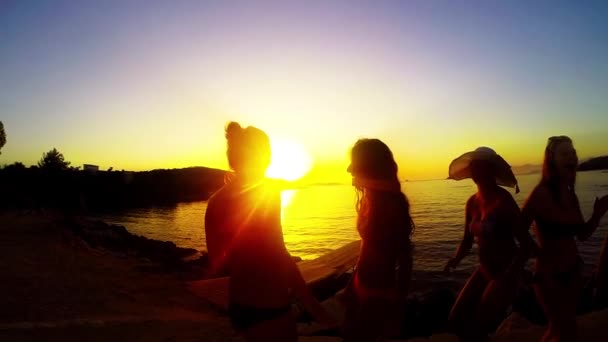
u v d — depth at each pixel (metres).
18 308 7.23
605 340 4.65
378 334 3.54
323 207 92.44
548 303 3.82
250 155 2.86
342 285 11.66
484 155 4.14
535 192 3.82
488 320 3.93
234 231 2.81
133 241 22.66
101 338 5.95
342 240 33.44
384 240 3.44
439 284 15.49
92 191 87.44
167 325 6.84
